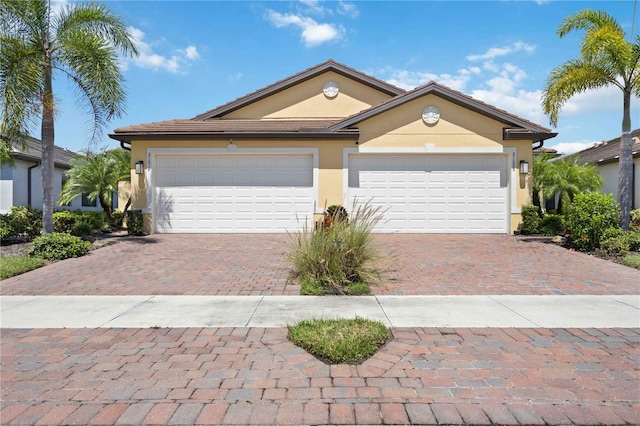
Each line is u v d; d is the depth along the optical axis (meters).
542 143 14.92
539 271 8.68
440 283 7.70
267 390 3.65
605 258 10.02
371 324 5.12
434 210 14.66
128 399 3.50
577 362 4.20
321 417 3.23
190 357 4.34
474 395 3.54
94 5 11.52
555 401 3.45
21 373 3.98
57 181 20.84
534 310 5.99
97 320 5.57
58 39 11.24
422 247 11.66
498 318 5.61
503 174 14.61
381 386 3.71
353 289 7.00
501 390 3.63
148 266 9.23
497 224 14.64
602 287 7.39
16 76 10.17
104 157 15.94
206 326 5.32
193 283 7.74
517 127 14.48
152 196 14.56
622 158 12.16
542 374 3.93
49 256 9.91
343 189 14.57
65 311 5.98
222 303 6.38
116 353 4.45
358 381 3.81
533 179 15.53
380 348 4.57
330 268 7.35
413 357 4.32
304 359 4.29
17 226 12.52
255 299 6.61
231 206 14.73
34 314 5.85
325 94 18.20
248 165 14.77
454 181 14.66
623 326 5.28
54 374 3.96
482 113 14.38
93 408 3.36
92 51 11.07
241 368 4.08
